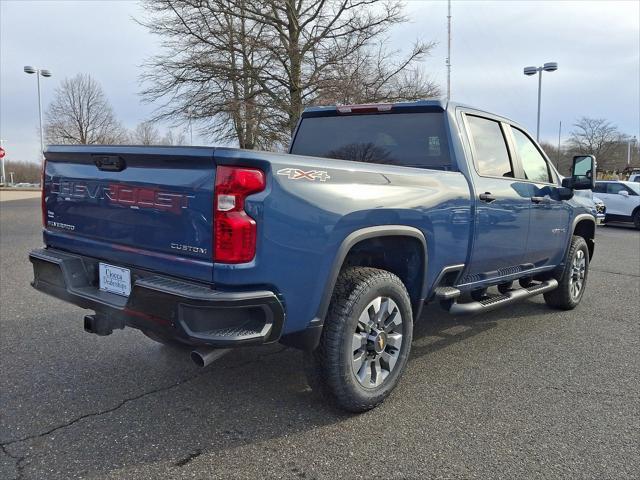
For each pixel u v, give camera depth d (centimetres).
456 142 411
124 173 309
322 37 1825
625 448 300
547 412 344
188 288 270
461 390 377
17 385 374
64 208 355
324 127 485
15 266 812
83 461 280
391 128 443
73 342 464
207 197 267
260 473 272
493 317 575
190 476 269
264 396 362
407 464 282
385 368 348
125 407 343
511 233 458
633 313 598
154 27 1889
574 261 589
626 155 5122
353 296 316
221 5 1791
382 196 328
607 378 403
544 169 543
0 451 289
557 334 514
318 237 291
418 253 364
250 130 1830
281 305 281
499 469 278
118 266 320
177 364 417
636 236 1589
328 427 320
